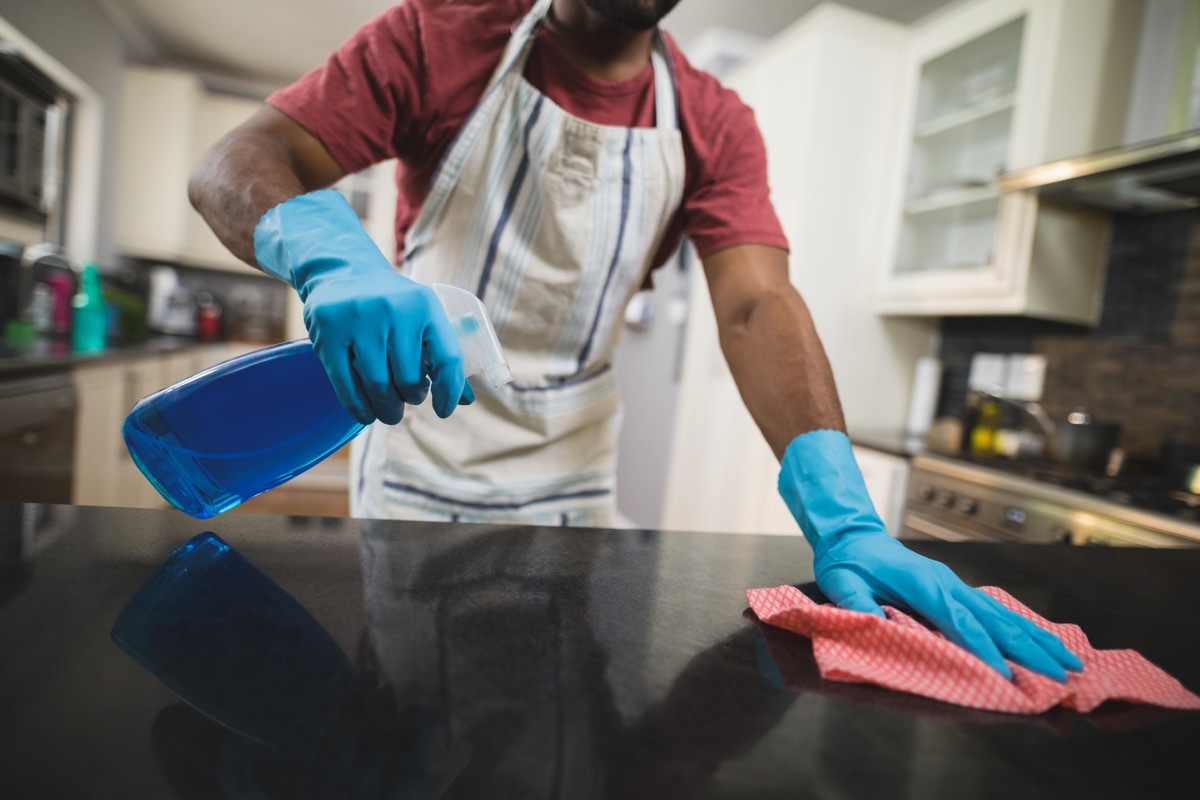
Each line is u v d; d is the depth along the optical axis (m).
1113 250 2.02
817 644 0.39
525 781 0.25
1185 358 1.82
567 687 0.33
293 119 0.69
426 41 0.75
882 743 0.31
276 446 0.50
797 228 2.33
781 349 0.68
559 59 0.81
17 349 1.89
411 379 0.46
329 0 3.24
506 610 0.41
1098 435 1.79
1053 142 1.90
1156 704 0.37
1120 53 1.94
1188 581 0.66
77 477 1.97
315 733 0.27
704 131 0.86
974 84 2.24
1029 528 1.59
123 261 3.96
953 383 2.47
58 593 0.37
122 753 0.24
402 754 0.26
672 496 2.93
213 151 0.64
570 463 0.95
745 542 0.65
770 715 0.32
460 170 0.80
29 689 0.28
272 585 0.42
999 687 0.36
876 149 2.38
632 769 0.27
